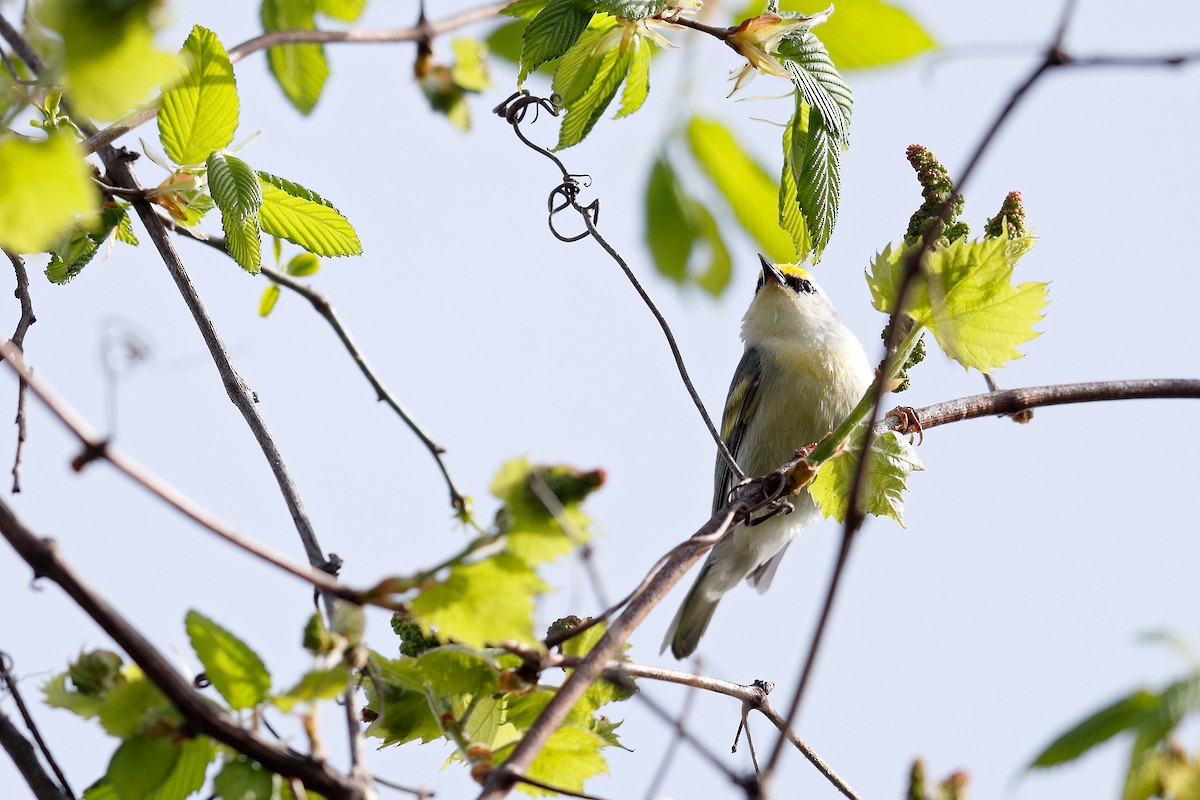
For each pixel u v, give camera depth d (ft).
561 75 22.25
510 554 14.24
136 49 10.55
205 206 22.41
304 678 14.25
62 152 11.35
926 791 14.87
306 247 23.13
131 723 14.39
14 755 15.44
